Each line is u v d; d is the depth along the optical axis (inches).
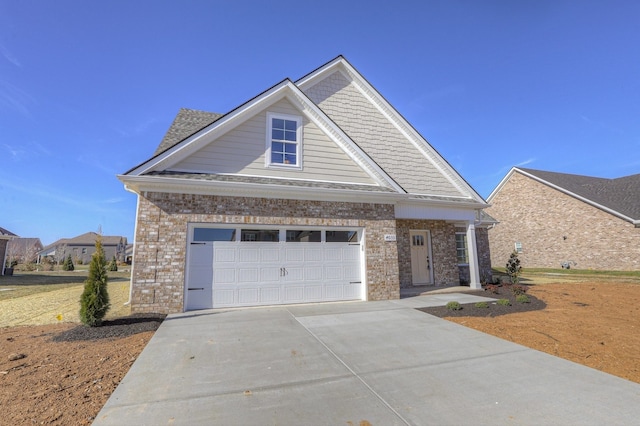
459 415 129.3
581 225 926.4
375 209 425.7
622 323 286.8
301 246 387.2
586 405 137.5
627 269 820.6
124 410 132.2
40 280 805.2
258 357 198.5
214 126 368.8
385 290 415.8
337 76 543.8
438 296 447.2
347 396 146.6
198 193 346.6
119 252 2362.2
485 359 195.3
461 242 619.5
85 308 263.1
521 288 483.2
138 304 318.0
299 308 354.3
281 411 132.6
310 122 422.0
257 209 366.6
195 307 339.6
